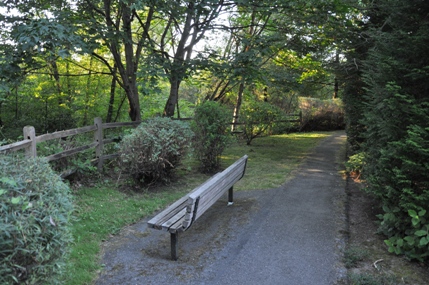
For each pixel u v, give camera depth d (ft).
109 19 25.32
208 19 28.40
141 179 19.53
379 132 13.43
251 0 25.99
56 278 7.24
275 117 38.96
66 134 17.71
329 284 9.81
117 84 36.24
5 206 5.81
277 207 16.53
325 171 24.61
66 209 7.12
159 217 11.68
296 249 12.00
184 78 26.63
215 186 13.02
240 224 14.44
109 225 14.01
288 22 31.63
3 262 5.66
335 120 57.93
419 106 11.62
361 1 25.89
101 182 19.54
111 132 27.43
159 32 38.88
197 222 14.82
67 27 19.89
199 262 11.13
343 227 13.92
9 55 19.58
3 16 21.72
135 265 10.88
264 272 10.46
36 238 5.98
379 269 10.59
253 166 26.40
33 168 7.55
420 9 13.61
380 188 12.62
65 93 33.19
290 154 32.14
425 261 10.98
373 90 13.65
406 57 13.30
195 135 23.80
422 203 10.80
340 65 24.99
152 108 42.22
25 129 14.53
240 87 42.78
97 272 10.38
